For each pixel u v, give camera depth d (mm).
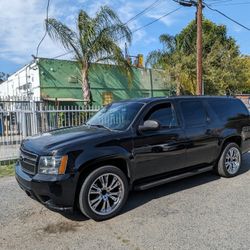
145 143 5199
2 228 4445
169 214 4824
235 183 6398
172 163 5629
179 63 24078
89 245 3914
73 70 21000
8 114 10992
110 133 4984
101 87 22375
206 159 6293
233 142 6895
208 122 6348
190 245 3838
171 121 5750
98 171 4633
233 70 26422
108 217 4691
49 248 3865
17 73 25000
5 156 9195
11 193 5996
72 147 4496
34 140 5016
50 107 14930
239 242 3889
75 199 4562
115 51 17797
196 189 6027
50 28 17016
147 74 24797
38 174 4434
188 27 27188
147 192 5883
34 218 4777
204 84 24750
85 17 17359
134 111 5461
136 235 4148
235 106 7125
